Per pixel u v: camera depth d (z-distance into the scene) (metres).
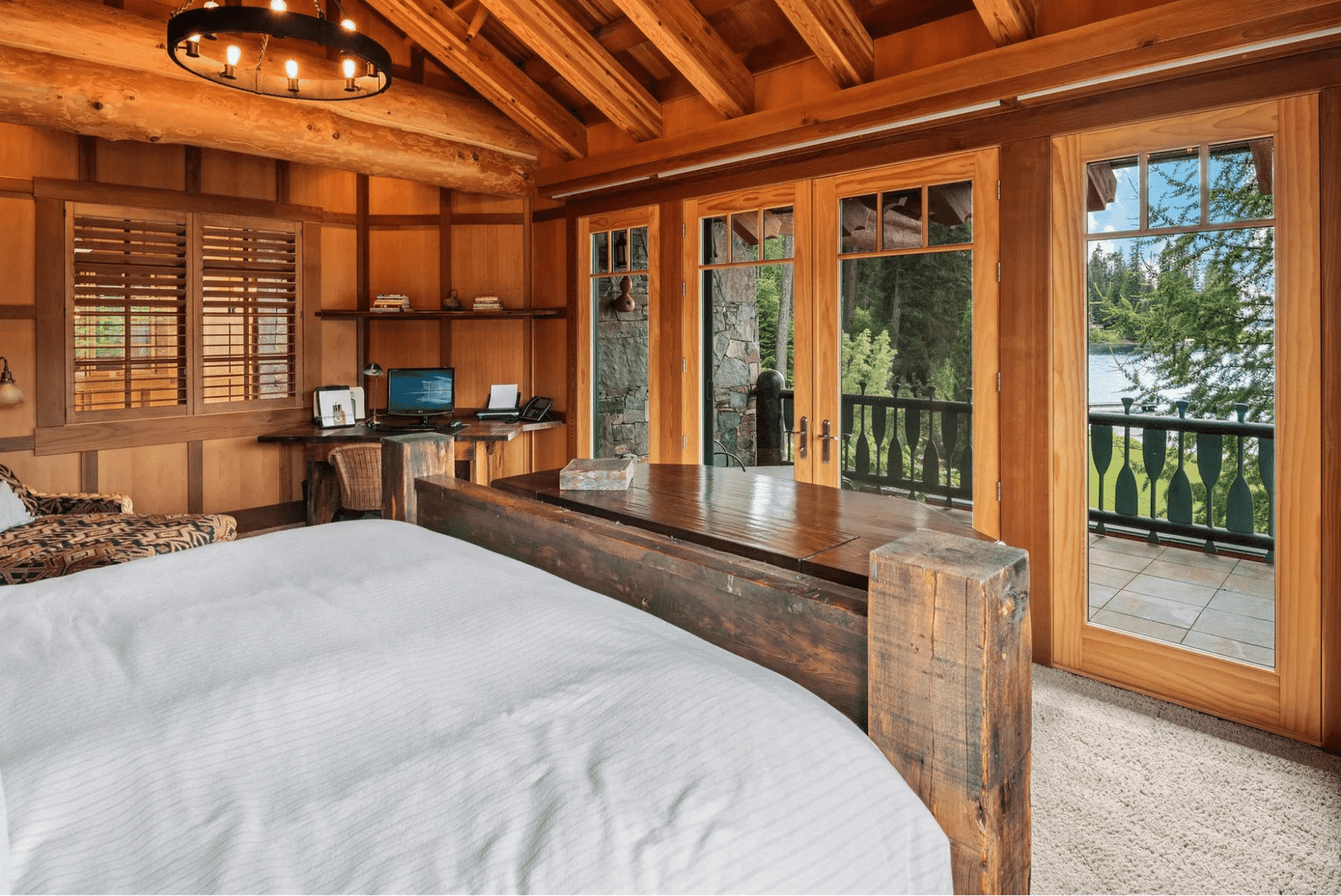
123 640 1.19
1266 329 2.72
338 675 1.07
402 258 5.89
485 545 1.99
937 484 3.60
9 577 2.97
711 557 1.44
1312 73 2.55
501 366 5.91
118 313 4.78
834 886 0.83
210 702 0.99
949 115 3.36
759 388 4.30
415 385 5.64
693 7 3.88
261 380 5.41
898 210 3.67
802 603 1.22
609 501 2.46
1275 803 2.24
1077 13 3.06
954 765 1.00
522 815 0.83
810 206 4.00
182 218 4.98
